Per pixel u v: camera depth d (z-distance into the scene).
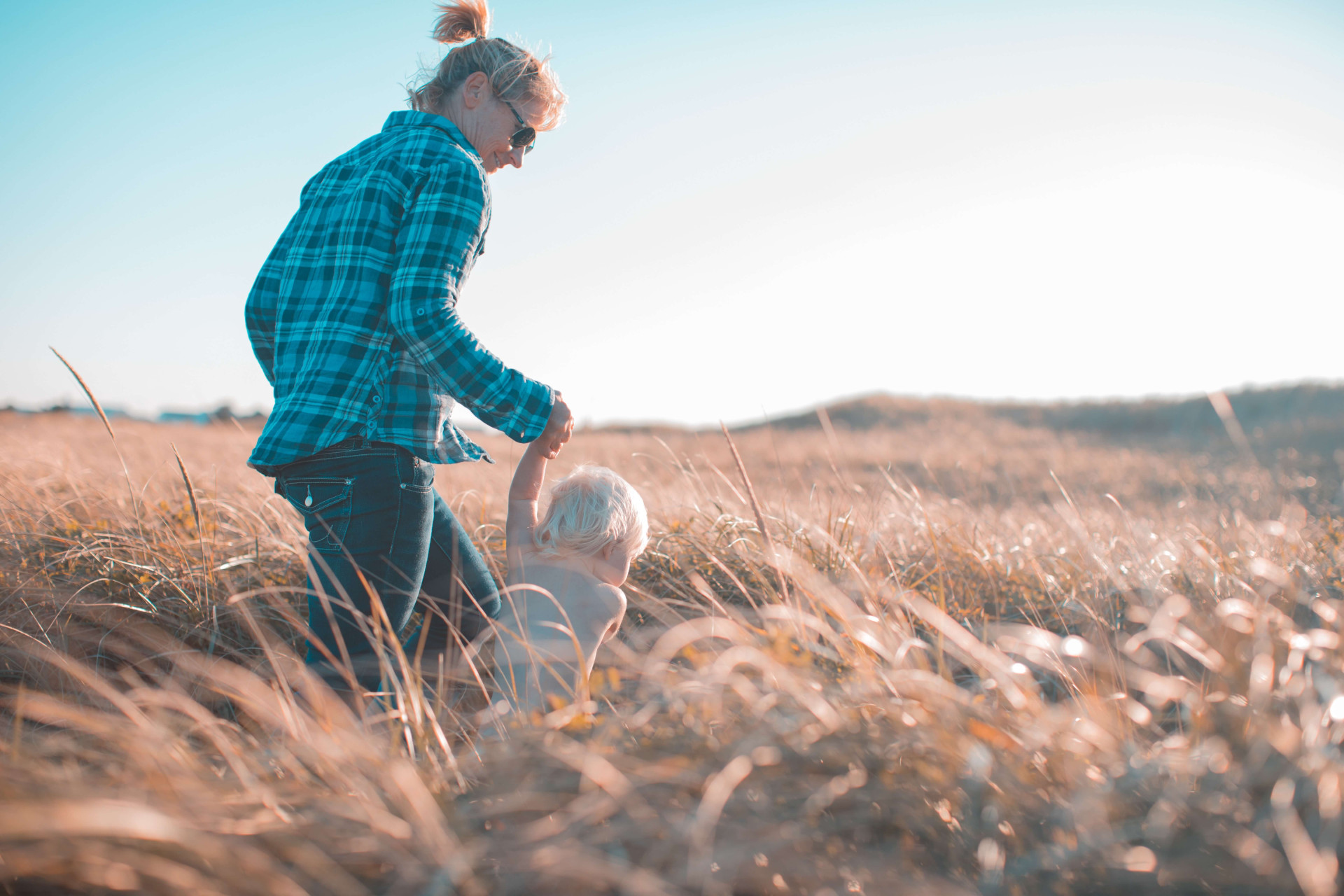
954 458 14.01
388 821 1.05
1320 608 1.44
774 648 1.49
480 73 2.04
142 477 3.87
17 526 2.87
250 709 1.50
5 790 0.98
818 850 1.08
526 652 1.99
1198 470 10.86
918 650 1.65
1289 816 0.93
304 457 1.69
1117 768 1.14
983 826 1.07
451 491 3.93
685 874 0.98
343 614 1.76
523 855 0.99
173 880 0.88
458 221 1.79
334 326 1.73
